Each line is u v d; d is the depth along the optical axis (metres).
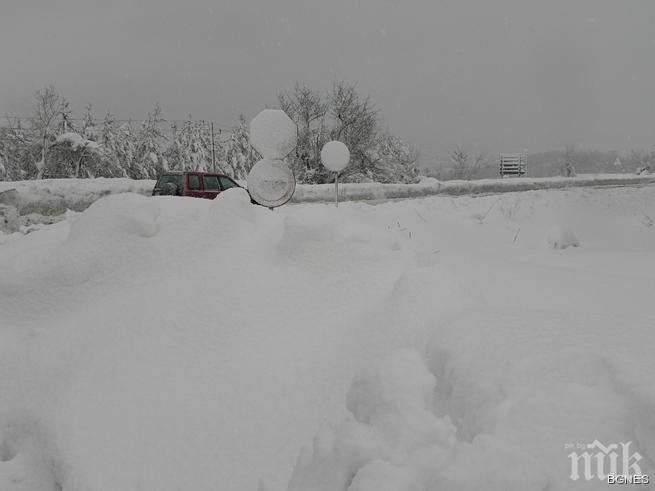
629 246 17.58
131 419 3.24
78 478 2.88
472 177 57.09
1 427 3.40
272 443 2.99
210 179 15.07
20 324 4.34
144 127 48.31
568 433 1.77
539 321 2.54
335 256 4.44
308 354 3.55
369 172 32.09
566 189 27.05
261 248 4.80
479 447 1.78
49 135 38.97
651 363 1.96
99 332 3.96
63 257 4.61
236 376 3.49
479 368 2.23
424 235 14.87
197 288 4.28
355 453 2.09
